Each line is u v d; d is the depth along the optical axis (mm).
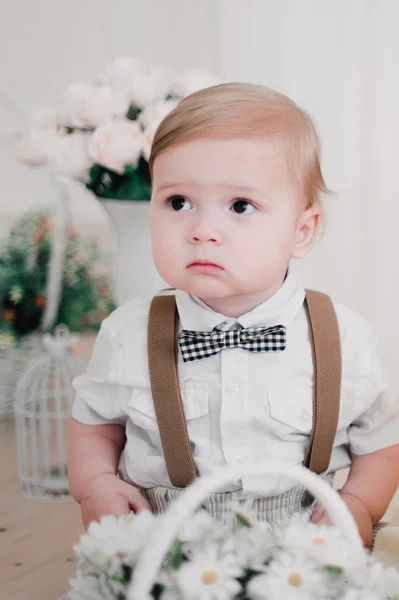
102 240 3082
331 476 1005
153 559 579
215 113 837
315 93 1625
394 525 1059
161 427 912
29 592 1172
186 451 903
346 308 1019
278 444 923
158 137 875
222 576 593
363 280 1628
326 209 1620
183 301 957
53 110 1453
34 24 2523
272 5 1668
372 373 958
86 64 2389
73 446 1008
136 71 1427
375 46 1557
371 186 1594
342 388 948
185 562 618
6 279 2912
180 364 938
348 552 636
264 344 913
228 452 910
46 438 1611
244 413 909
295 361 929
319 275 1670
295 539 642
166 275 861
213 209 835
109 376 959
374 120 1575
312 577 597
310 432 928
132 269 1466
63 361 1645
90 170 1405
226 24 1748
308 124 906
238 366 917
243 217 836
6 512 1491
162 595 597
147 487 964
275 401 910
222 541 642
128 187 1395
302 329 953
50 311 2713
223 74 1760
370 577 621
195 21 1881
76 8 2381
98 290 3066
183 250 841
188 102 875
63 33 2438
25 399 1642
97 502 926
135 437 969
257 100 864
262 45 1693
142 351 954
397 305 1608
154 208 877
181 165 834
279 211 850
